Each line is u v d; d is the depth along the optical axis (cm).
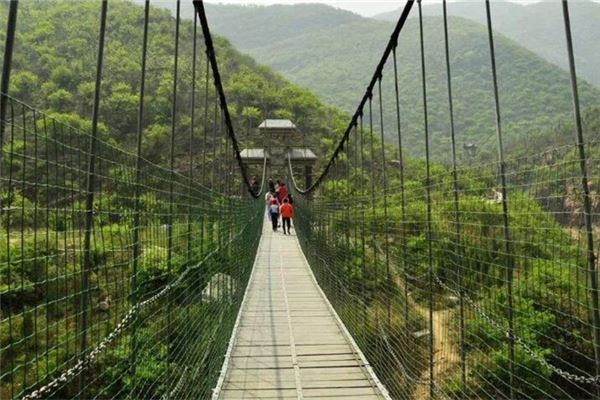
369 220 649
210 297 478
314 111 5097
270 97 5050
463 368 312
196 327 382
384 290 571
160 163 2248
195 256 378
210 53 562
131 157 221
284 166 3400
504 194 244
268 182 2970
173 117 336
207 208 457
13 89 2561
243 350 664
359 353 632
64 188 145
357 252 728
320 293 991
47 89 2747
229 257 671
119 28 4119
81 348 161
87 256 164
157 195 267
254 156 3394
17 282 142
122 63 3353
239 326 771
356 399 516
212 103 3016
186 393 344
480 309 300
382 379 544
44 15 4203
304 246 1459
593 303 188
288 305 904
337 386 549
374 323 596
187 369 351
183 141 2539
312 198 1642
